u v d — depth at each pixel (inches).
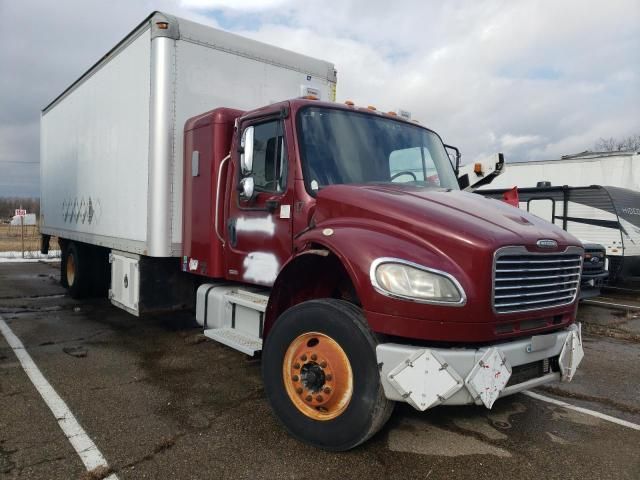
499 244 132.0
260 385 199.5
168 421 163.9
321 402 142.8
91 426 158.9
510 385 140.9
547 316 147.0
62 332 280.8
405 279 130.3
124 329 289.6
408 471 136.6
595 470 140.9
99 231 305.0
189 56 235.9
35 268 624.4
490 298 130.3
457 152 232.7
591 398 199.9
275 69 265.4
